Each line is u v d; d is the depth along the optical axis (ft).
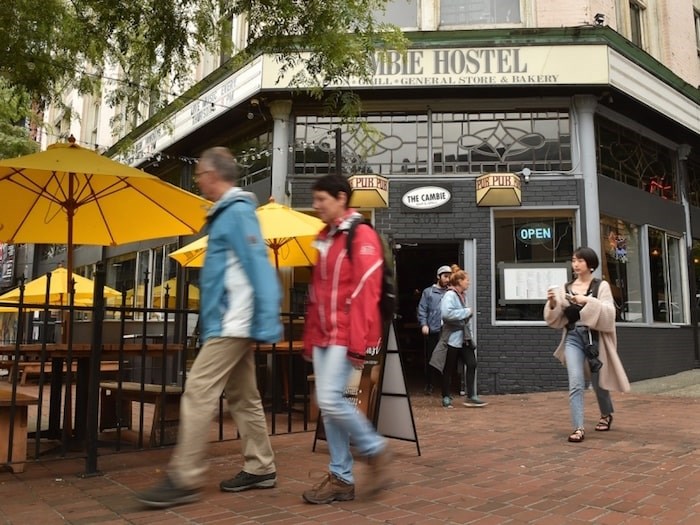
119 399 15.39
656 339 35.24
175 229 21.54
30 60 26.18
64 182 19.69
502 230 32.37
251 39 25.68
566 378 30.66
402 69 31.78
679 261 39.09
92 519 11.03
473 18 33.86
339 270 11.64
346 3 23.36
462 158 32.96
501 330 31.17
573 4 32.89
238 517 11.12
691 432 19.24
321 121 33.96
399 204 32.40
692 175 42.68
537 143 32.81
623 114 34.91
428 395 31.12
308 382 23.53
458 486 13.30
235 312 11.52
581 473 14.38
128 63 31.01
